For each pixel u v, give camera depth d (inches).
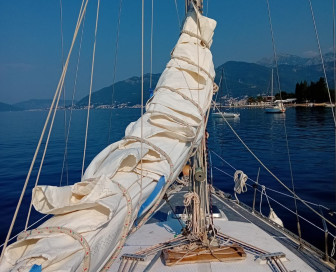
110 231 57.9
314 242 283.1
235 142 964.0
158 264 131.3
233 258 131.5
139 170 78.8
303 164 610.9
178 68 113.4
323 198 406.6
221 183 499.5
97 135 1182.9
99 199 60.5
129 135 89.3
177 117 95.8
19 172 600.7
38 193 60.6
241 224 184.5
